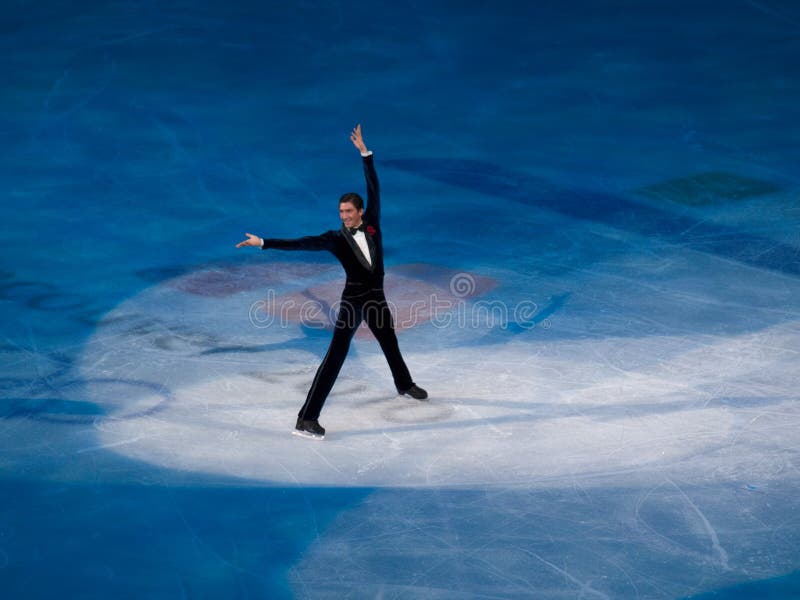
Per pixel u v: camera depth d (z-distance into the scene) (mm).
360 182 45625
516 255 38125
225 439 25125
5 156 48656
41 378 28500
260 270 37344
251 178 46219
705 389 27453
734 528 20719
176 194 44562
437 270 36906
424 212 42312
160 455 24250
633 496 22094
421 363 29766
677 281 35406
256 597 18703
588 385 27984
